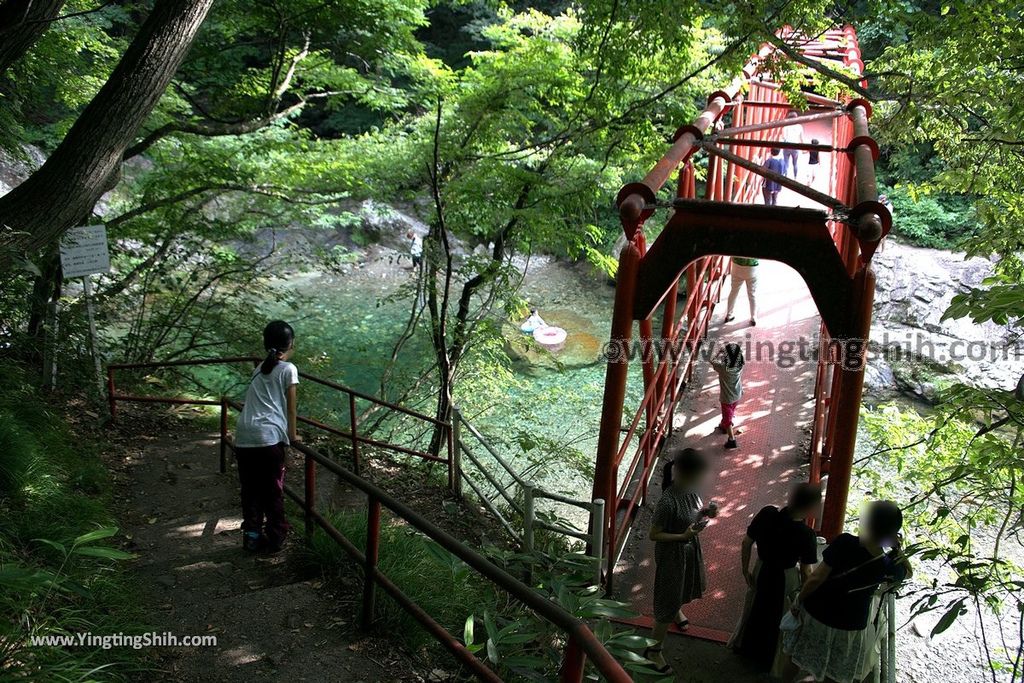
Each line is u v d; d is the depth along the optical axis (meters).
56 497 5.09
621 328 5.42
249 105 11.19
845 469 5.26
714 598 6.07
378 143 11.04
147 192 10.05
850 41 12.47
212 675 3.78
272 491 4.99
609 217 19.98
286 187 10.54
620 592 6.13
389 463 8.25
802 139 13.54
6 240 5.31
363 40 10.25
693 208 5.19
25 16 5.43
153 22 5.71
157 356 10.98
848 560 4.34
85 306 8.76
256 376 5.03
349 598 4.50
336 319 17.91
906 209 17.23
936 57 7.50
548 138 10.30
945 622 3.17
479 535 6.84
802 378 8.88
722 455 7.75
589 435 12.96
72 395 7.98
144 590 4.55
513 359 15.80
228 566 4.89
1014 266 6.60
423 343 16.58
